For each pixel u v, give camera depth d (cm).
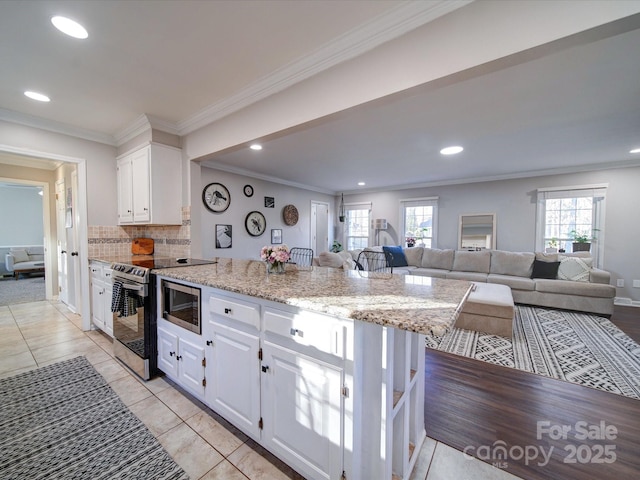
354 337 103
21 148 274
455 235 590
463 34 132
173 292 201
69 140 304
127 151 323
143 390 201
